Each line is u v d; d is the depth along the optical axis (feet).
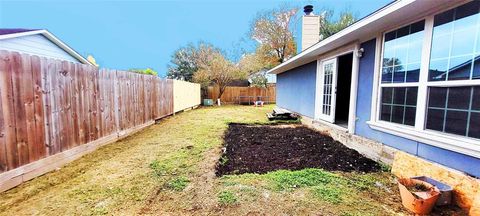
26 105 10.53
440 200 8.63
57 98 12.39
